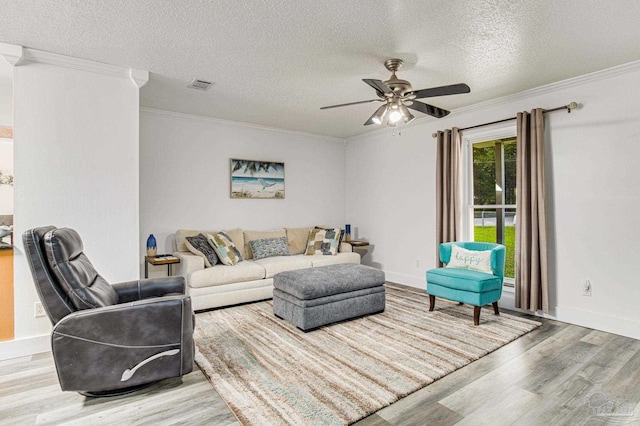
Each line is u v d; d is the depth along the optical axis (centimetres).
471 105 423
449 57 287
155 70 315
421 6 212
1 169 333
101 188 303
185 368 218
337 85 354
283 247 507
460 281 342
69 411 195
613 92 313
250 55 284
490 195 435
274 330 321
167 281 281
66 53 280
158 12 220
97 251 301
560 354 269
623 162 309
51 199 283
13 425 182
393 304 406
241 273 403
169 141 453
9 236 290
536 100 367
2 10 216
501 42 261
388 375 234
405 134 517
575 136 338
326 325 332
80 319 196
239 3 210
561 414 191
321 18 227
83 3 209
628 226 307
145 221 437
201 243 418
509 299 392
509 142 417
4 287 278
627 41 259
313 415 189
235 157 508
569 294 344
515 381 227
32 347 274
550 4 210
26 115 274
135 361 206
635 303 303
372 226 576
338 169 619
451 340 295
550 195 357
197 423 184
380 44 264
